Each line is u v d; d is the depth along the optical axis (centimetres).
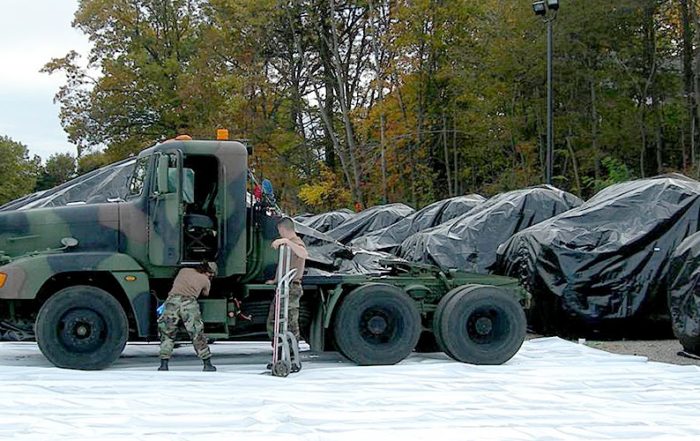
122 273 994
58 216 1019
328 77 4112
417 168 3819
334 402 796
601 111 3341
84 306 977
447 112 3794
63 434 668
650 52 3403
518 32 3338
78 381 880
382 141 3666
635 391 870
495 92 3531
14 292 959
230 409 762
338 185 3947
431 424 715
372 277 1088
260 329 1070
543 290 1338
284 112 4166
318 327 1067
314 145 4188
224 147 1032
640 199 1355
